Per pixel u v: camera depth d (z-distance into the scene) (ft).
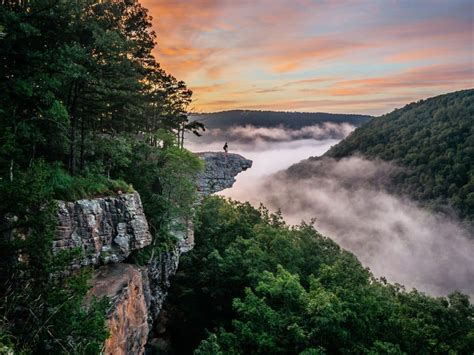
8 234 47.75
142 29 116.98
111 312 56.49
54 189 63.41
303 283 135.74
